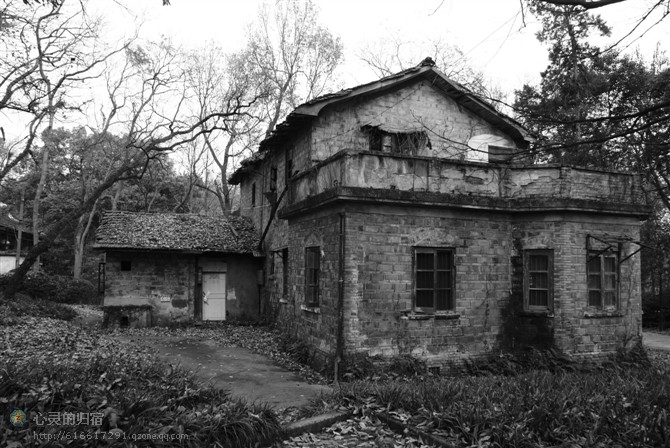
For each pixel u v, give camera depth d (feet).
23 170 98.53
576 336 38.34
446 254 38.52
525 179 40.06
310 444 20.65
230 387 31.19
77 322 61.41
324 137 45.96
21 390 18.24
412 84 49.42
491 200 38.78
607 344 39.63
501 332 39.29
